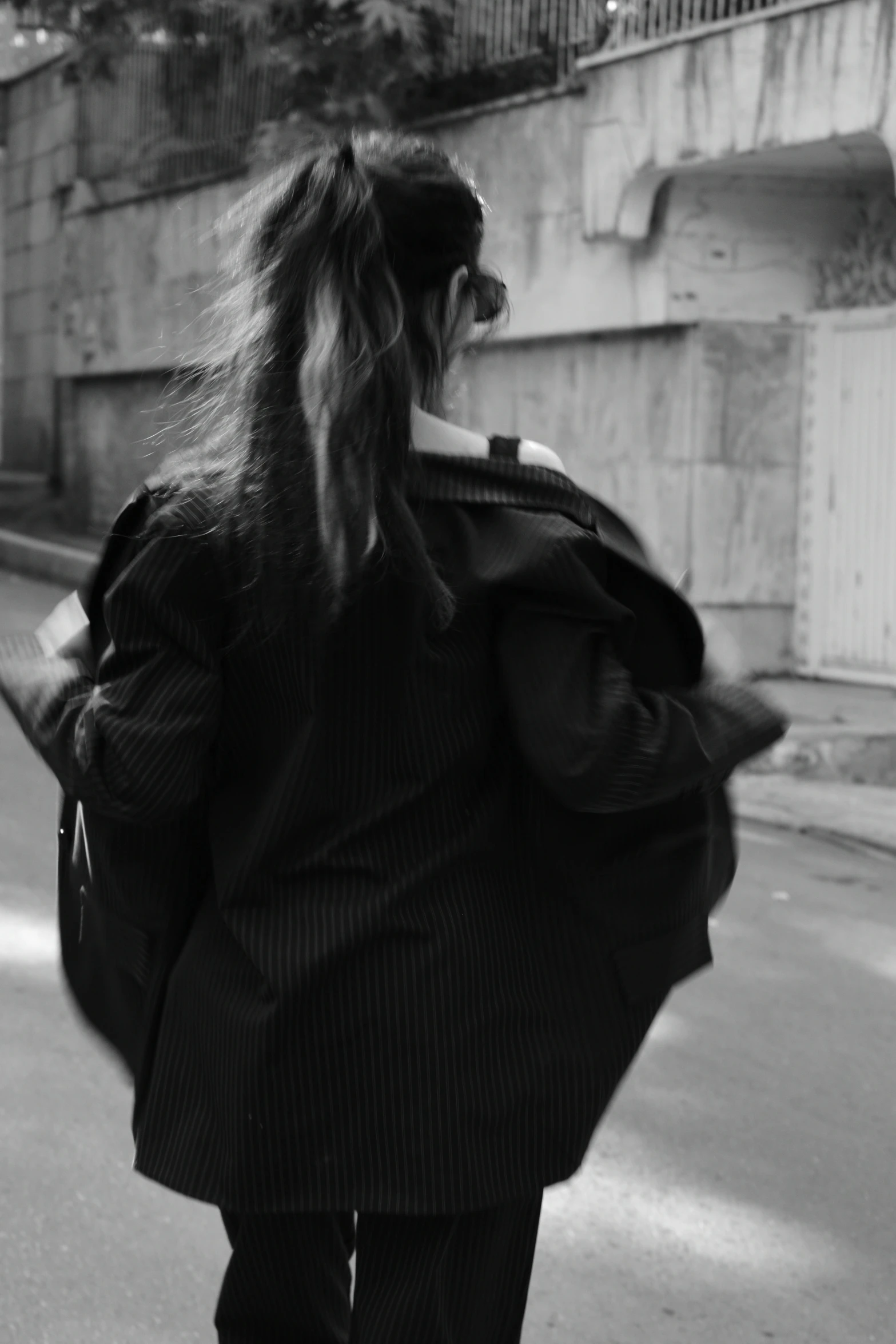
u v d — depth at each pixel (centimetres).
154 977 212
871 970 586
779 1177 408
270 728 199
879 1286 354
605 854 203
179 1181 201
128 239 1811
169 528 194
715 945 610
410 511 193
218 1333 227
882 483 1070
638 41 1090
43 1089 439
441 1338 204
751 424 1109
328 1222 220
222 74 1653
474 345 218
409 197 199
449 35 1291
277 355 196
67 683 202
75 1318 327
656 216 1086
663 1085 467
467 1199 194
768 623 1127
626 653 204
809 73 940
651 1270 357
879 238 1084
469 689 196
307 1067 194
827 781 916
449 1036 193
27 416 2233
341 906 194
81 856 219
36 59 2216
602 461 1166
